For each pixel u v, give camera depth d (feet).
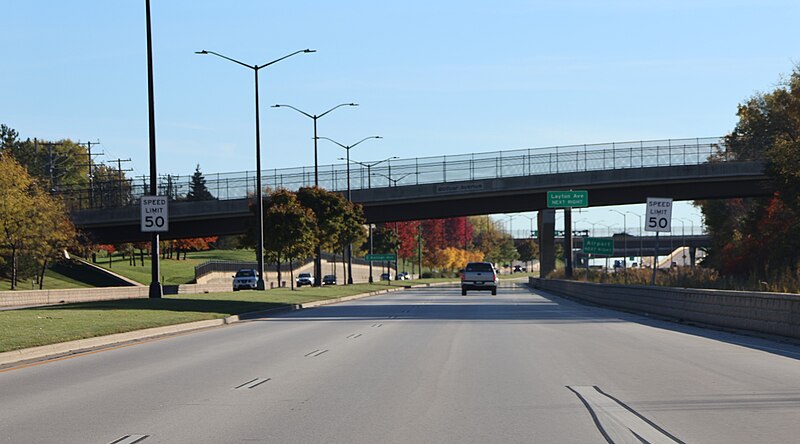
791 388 46.24
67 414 38.91
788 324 77.25
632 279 198.29
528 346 72.43
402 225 528.22
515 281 484.74
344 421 36.83
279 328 97.76
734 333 87.30
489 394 44.55
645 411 38.96
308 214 243.81
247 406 40.96
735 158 257.96
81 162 490.90
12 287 232.12
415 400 42.60
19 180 238.27
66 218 249.96
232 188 270.67
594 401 41.98
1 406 41.27
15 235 231.71
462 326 99.14
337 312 135.74
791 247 183.52
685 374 52.60
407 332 89.66
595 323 104.68
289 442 32.42
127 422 36.83
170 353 67.77
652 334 85.97
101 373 54.54
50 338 71.87
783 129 261.85
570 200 260.01
